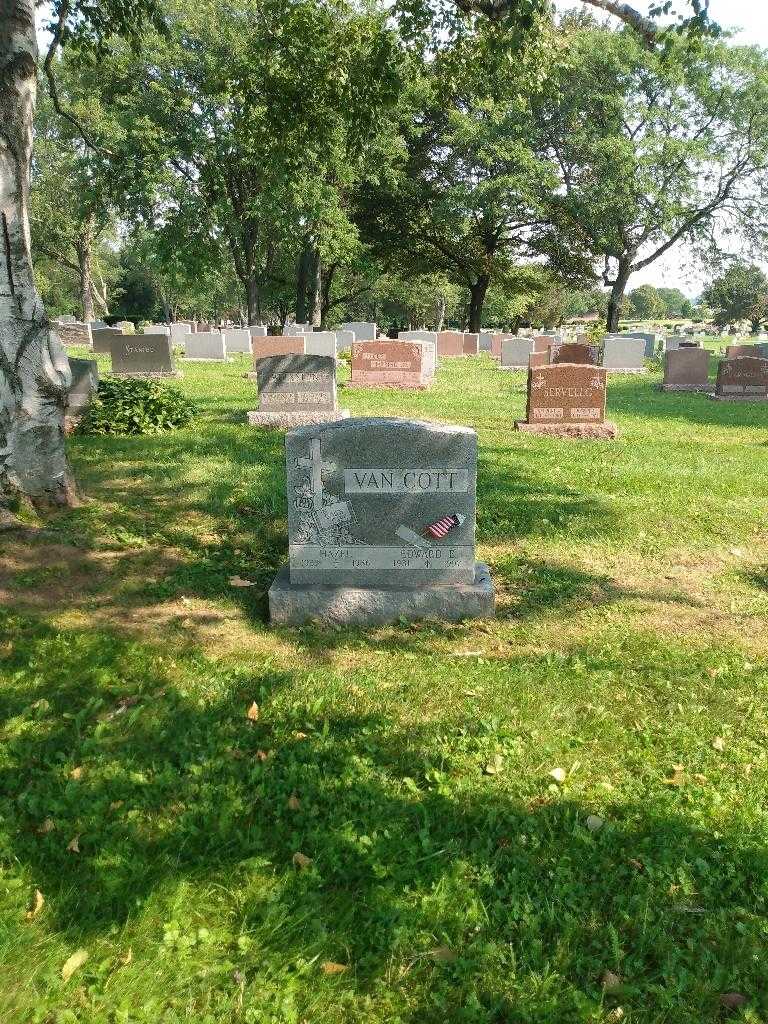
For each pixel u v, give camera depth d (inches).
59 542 255.9
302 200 1136.2
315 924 109.8
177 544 268.4
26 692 168.1
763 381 738.2
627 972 105.0
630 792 141.9
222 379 836.6
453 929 110.6
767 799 141.1
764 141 1320.1
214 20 1130.0
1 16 244.2
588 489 359.6
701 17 306.3
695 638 210.1
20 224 257.8
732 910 114.4
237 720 163.0
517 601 233.5
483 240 1740.9
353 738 155.8
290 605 211.2
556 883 118.5
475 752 152.4
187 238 928.3
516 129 1294.3
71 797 134.7
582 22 1285.7
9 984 99.3
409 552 215.0
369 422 209.8
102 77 1147.3
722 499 345.4
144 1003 98.1
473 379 918.4
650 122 1298.0
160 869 119.5
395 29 390.0
